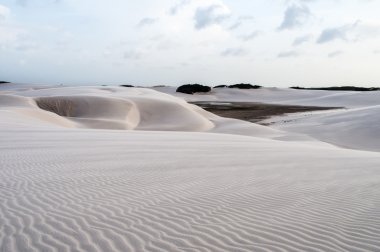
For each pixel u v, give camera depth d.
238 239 4.78
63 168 8.75
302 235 4.94
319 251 4.46
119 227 5.06
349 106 72.94
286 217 5.62
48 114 30.91
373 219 5.56
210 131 35.88
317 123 37.97
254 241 4.73
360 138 29.27
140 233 4.88
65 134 15.94
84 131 18.05
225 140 16.69
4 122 20.05
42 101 38.47
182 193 6.82
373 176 8.60
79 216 5.44
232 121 42.81
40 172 8.27
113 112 37.56
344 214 5.79
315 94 107.94
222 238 4.80
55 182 7.39
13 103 36.00
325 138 30.34
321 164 10.22
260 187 7.38
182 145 13.69
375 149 25.84
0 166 8.83
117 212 5.66
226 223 5.32
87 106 38.50
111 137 15.64
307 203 6.34
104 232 4.87
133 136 16.56
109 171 8.54
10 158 9.88
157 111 40.47
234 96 107.69
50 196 6.41
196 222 5.34
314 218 5.59
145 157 10.62
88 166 9.07
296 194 6.89
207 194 6.79
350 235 4.95
